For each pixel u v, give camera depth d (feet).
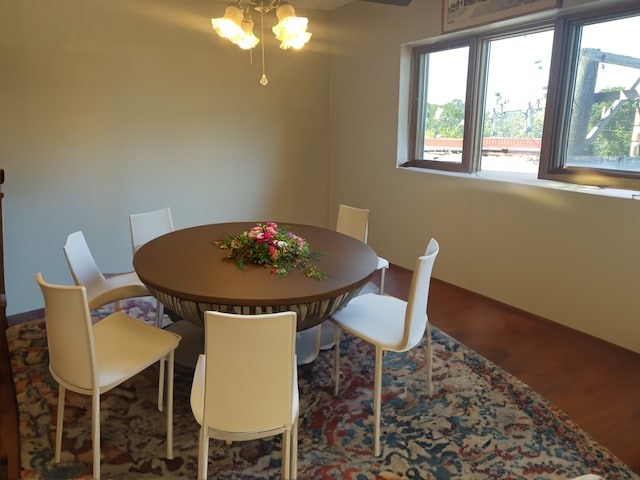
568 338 10.02
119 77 12.14
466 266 12.55
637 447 6.82
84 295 5.42
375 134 14.64
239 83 14.08
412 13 12.69
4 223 11.27
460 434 7.10
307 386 8.32
